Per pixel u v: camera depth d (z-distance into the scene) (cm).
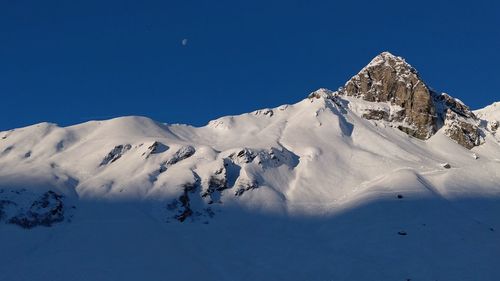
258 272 9050
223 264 9400
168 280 8625
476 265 8981
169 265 9094
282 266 9262
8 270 8862
